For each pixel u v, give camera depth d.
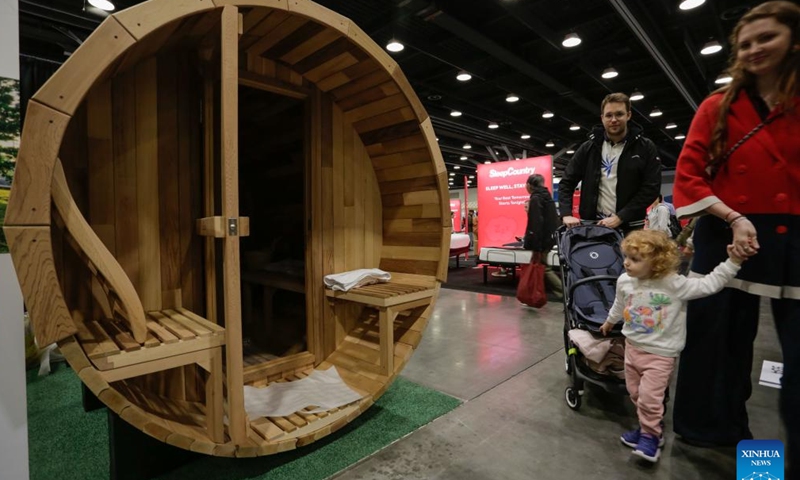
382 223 2.81
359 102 2.41
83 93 1.20
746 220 1.48
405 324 2.45
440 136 10.76
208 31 1.70
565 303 2.51
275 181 3.98
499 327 4.14
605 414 2.22
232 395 1.53
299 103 3.01
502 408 2.30
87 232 1.29
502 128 10.10
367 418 2.19
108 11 3.90
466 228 14.25
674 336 1.76
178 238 1.91
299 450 1.88
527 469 1.73
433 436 2.00
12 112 1.19
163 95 1.85
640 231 1.88
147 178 1.81
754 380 2.67
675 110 8.53
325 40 1.98
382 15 4.36
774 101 1.50
